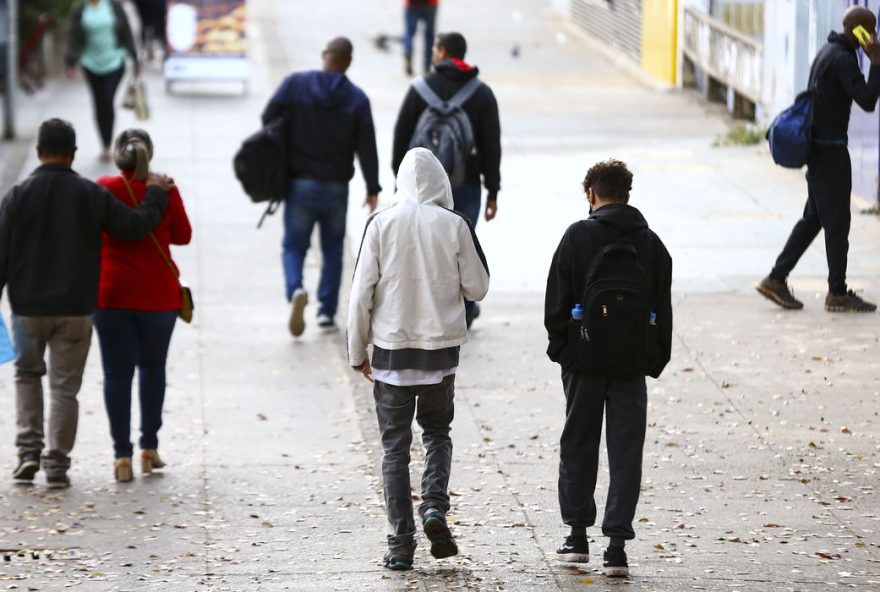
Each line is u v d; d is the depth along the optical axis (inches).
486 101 1306.6
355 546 871.1
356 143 1384.1
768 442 1047.6
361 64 3314.5
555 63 3408.0
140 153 997.2
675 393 1162.6
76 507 956.6
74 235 970.1
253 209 1946.4
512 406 1153.4
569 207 1886.1
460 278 810.8
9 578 813.2
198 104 2753.4
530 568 813.2
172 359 1343.5
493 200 1332.4
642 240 781.9
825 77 1274.6
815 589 774.5
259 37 3661.4
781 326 1338.6
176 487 1001.5
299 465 1051.9
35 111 2642.7
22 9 2930.6
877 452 1023.6
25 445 1008.9
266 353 1363.2
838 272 1362.0
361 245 807.1
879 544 853.2
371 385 1259.8
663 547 848.3
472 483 979.3
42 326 984.3
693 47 2901.1
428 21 3161.9
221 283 1611.7
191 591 788.6
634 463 787.4
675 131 2490.2
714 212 1838.1
